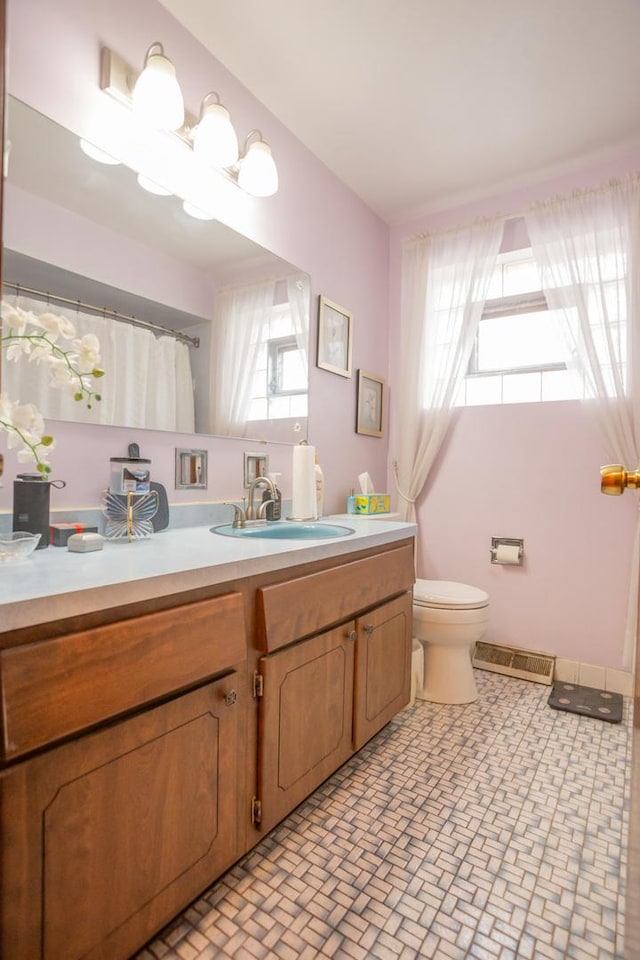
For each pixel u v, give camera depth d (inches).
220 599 40.6
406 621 74.0
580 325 88.5
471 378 108.2
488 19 62.6
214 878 41.1
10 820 27.3
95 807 31.7
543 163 91.4
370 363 108.0
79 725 29.9
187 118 63.7
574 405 92.9
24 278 48.7
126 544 50.9
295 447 78.5
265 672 45.7
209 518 69.1
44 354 43.3
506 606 99.1
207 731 39.9
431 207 106.9
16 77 47.1
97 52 53.6
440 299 105.6
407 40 65.7
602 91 74.3
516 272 103.4
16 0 47.0
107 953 32.7
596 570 90.6
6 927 27.1
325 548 53.5
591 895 44.4
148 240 60.2
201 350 67.5
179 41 62.7
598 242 87.8
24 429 39.0
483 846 50.1
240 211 72.9
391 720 76.3
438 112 78.9
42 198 49.9
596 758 66.4
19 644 27.8
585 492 91.7
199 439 67.9
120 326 57.5
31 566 38.2
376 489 110.5
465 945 39.4
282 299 81.7
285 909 42.3
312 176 88.5
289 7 60.9
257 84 73.0
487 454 101.6
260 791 45.8
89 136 53.3
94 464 55.0
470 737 71.5
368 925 41.0
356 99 76.2
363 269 104.8
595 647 90.4
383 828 52.5
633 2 59.7
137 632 33.6
